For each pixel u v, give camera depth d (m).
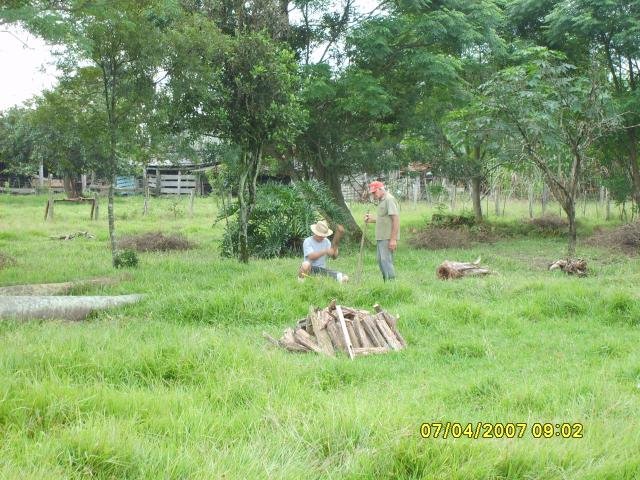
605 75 17.17
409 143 22.03
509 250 18.16
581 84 16.33
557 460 4.01
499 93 15.17
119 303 9.43
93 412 4.53
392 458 3.89
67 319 9.01
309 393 5.48
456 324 8.91
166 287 10.47
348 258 15.70
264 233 16.05
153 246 16.97
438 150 22.19
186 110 13.02
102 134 12.85
